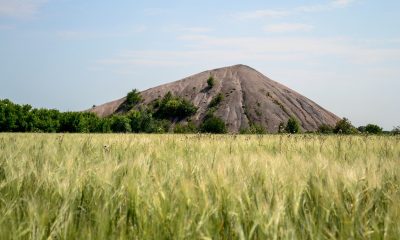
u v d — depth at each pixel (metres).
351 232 2.67
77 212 3.12
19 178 3.88
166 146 9.02
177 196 3.25
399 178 4.20
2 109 62.28
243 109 151.88
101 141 10.49
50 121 66.69
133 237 2.79
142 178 3.92
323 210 3.12
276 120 145.50
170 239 2.74
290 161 5.88
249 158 5.78
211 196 3.43
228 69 192.25
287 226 2.63
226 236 2.82
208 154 6.92
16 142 8.99
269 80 185.25
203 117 150.00
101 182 3.74
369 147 9.66
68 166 4.69
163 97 171.00
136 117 94.12
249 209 3.07
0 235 2.52
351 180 3.81
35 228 2.69
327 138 14.47
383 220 2.92
